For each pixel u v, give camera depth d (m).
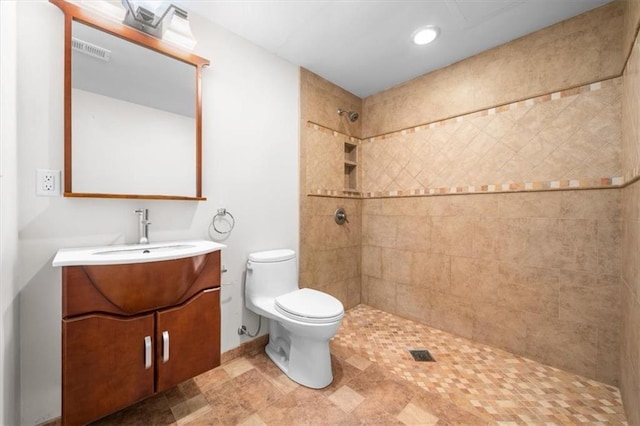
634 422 1.08
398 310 2.37
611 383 1.43
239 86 1.71
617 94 1.41
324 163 2.28
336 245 2.39
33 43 1.07
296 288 1.82
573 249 1.54
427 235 2.18
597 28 1.45
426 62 2.02
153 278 1.07
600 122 1.45
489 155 1.84
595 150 1.47
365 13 1.52
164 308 1.12
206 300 1.25
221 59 1.63
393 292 2.40
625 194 1.32
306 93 2.12
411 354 1.75
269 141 1.88
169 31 1.39
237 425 1.18
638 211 1.07
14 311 1.01
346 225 2.49
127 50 1.29
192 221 1.52
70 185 1.13
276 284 1.71
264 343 1.85
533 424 1.18
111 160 1.25
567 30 1.54
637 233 1.08
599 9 1.45
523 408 1.28
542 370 1.58
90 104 1.19
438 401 1.32
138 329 1.04
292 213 2.04
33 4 1.07
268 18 1.56
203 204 1.57
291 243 2.04
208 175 1.58
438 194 2.11
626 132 1.29
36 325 1.10
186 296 1.19
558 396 1.36
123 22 1.27
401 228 2.35
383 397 1.35
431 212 2.15
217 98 1.61
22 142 1.05
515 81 1.73
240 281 1.74
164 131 1.40
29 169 1.07
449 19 1.56
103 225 1.25
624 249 1.33
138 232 1.34
